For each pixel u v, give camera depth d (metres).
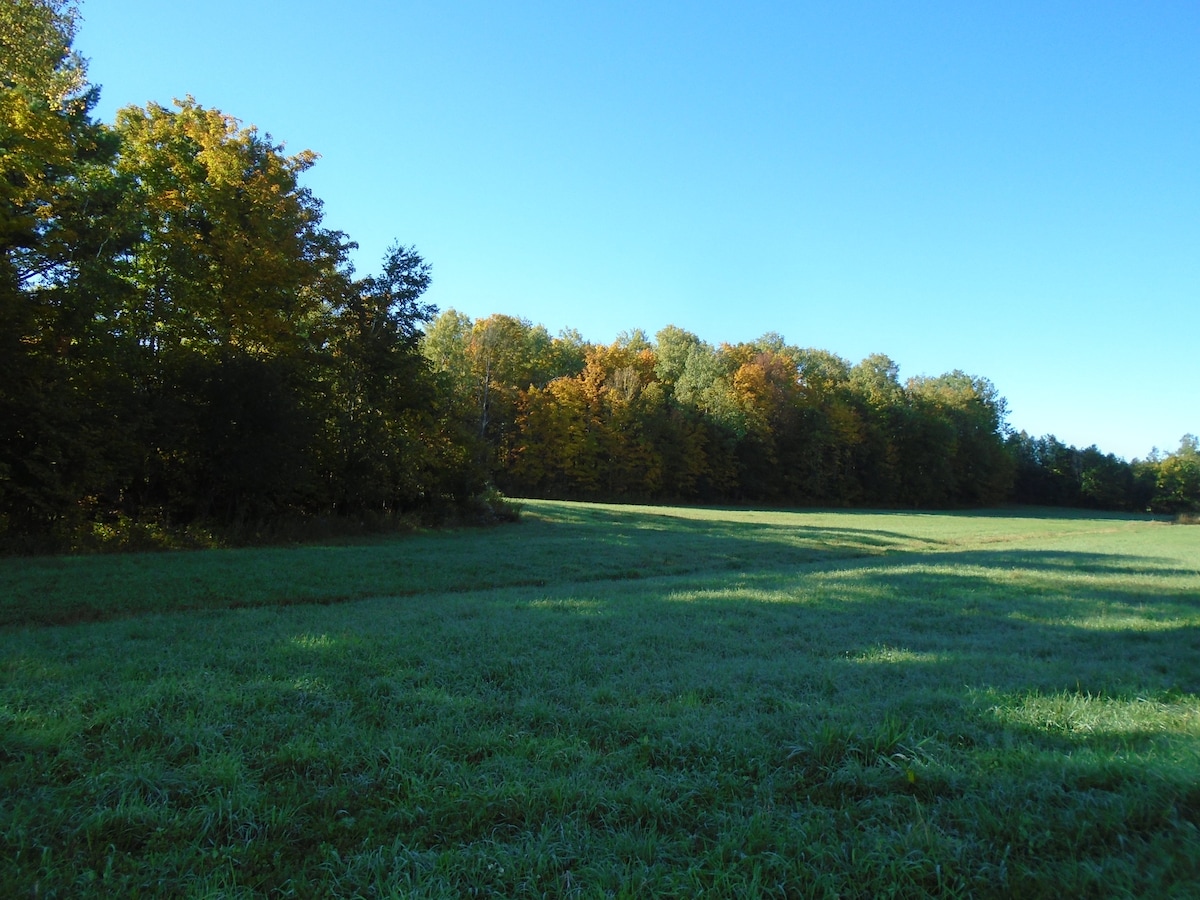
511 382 68.31
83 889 3.27
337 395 27.78
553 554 20.84
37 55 19.09
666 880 3.33
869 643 8.98
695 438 72.69
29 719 5.14
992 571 18.52
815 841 3.76
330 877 3.39
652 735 5.27
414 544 22.86
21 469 17.78
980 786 4.41
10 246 19.28
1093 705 6.17
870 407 89.31
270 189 25.97
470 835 3.82
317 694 6.02
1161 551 28.83
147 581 13.21
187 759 4.66
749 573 18.36
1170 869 3.46
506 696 6.19
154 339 23.48
